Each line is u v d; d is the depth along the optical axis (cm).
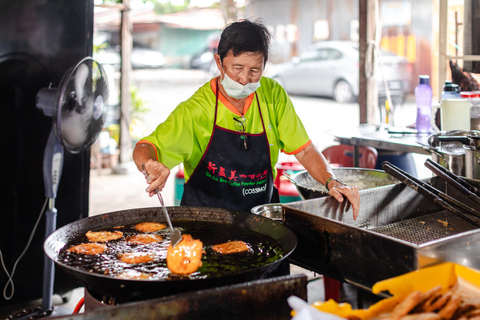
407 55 1420
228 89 212
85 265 162
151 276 155
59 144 316
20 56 332
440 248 145
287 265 223
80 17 356
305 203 191
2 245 346
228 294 127
